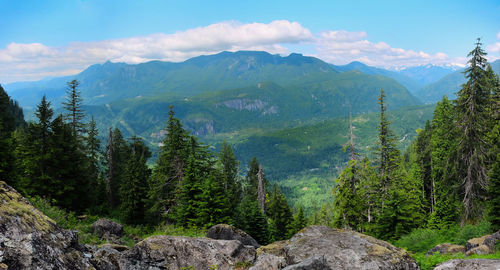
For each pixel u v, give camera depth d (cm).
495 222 2228
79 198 2986
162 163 3331
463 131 2706
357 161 3372
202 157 3156
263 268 753
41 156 2683
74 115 4125
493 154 2667
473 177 2656
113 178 4609
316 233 979
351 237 893
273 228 4741
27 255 446
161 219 3519
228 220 2711
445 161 3050
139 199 3662
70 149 2941
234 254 830
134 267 696
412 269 741
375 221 3300
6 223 467
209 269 760
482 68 2544
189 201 2803
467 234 2289
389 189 3212
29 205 574
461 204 2786
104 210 4062
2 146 2433
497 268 691
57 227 584
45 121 2794
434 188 3734
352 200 3334
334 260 746
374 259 741
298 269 660
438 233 2662
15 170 2534
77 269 527
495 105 2967
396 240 2902
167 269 730
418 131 4791
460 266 750
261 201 4650
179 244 793
